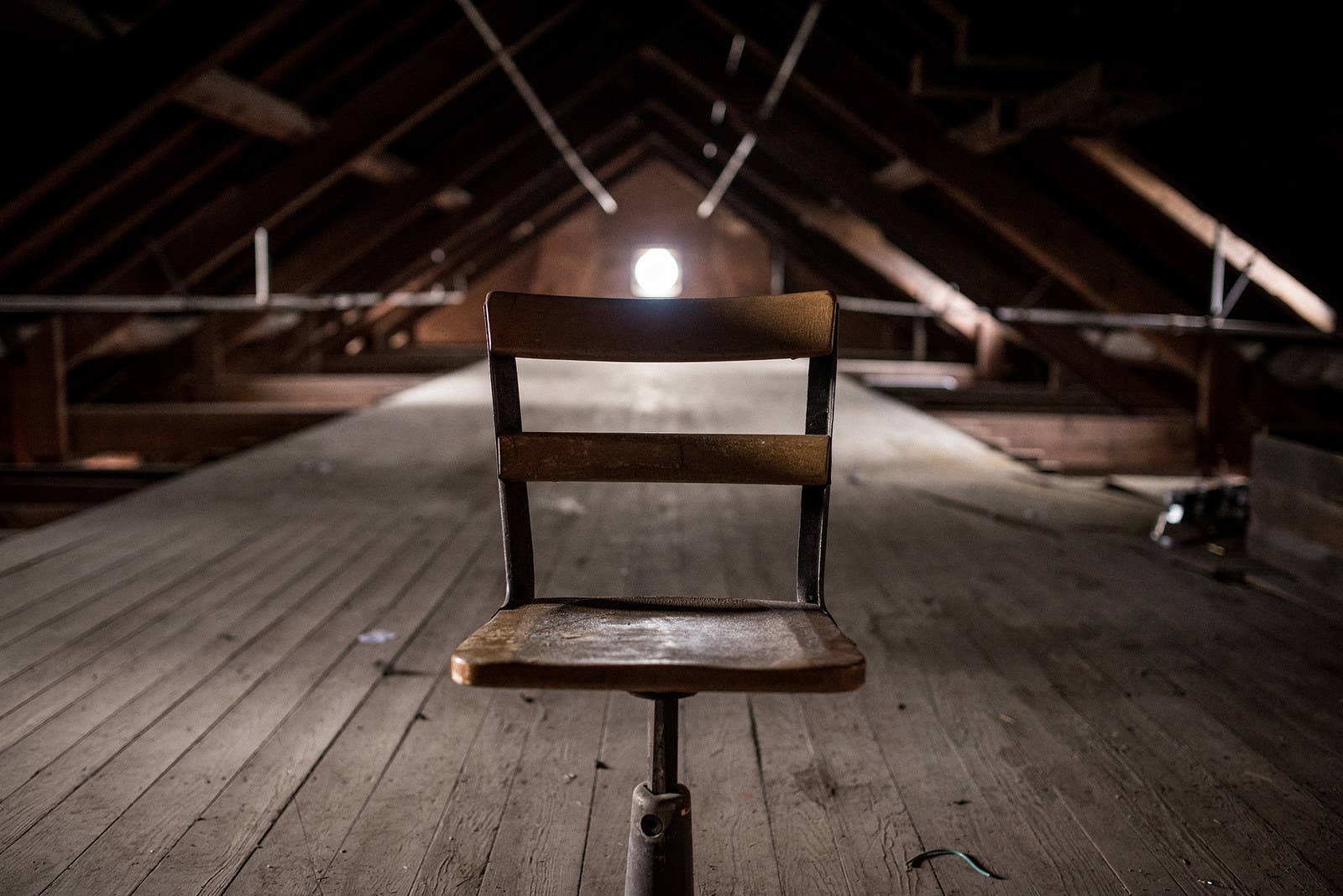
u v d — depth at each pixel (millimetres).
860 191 8438
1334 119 4066
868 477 4859
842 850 1566
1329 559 2734
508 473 1328
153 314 8156
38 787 1733
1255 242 4695
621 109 10609
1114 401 9078
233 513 3922
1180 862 1538
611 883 1463
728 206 14734
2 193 4371
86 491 5730
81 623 2584
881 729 2008
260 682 2205
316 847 1554
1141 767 1852
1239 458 7547
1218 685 2248
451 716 2043
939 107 6414
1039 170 6598
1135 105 4293
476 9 6438
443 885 1456
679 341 1339
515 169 10359
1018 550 3484
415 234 10328
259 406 9383
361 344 14133
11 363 7074
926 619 2707
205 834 1589
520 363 10680
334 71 6066
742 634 1153
